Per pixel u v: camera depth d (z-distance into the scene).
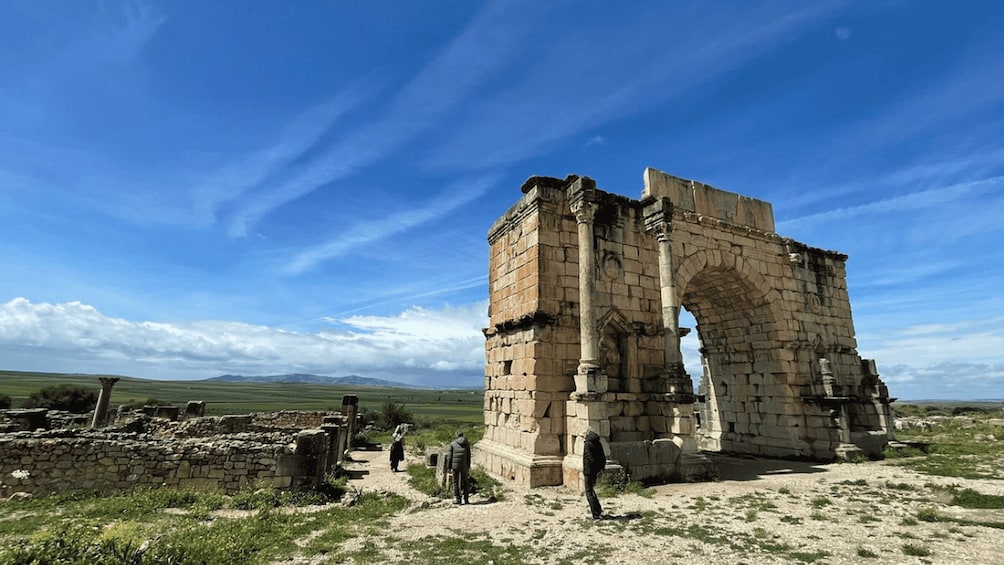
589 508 11.97
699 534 10.02
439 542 9.74
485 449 19.95
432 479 17.11
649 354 18.97
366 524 11.32
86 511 12.11
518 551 9.12
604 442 15.45
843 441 21.92
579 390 16.12
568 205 19.08
